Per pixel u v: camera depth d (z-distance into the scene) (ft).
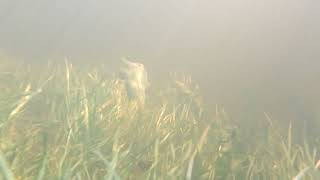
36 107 17.47
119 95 19.84
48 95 18.12
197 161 14.19
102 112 16.97
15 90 17.99
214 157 14.98
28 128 14.87
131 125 17.12
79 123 14.19
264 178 14.89
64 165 11.48
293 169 14.76
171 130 17.63
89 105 15.98
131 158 13.88
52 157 12.13
